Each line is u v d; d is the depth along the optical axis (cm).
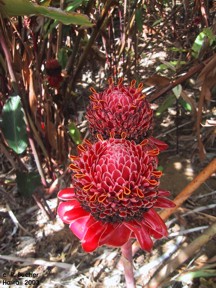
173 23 83
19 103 47
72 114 70
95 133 33
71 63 57
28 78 49
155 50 88
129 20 67
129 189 25
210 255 47
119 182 26
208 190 57
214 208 53
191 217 52
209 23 74
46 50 59
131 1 76
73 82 57
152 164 28
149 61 84
